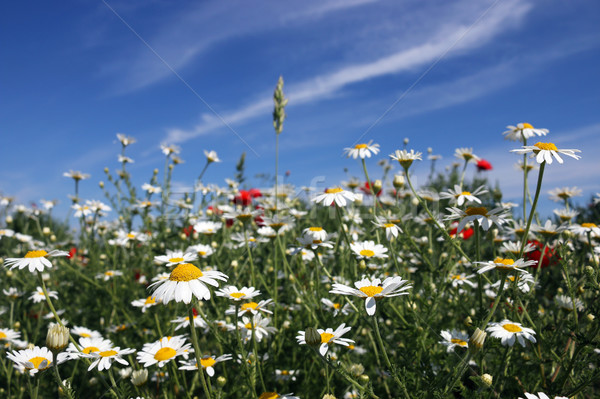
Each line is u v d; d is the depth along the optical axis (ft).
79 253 2.04
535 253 1.18
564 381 0.78
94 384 1.20
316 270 1.24
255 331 0.99
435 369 0.92
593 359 0.77
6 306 1.65
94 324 1.55
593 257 0.96
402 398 0.79
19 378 1.27
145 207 1.85
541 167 0.77
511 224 1.36
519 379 0.90
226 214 1.20
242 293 0.86
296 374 1.08
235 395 0.99
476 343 0.66
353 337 1.08
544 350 0.91
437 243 1.52
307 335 0.69
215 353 1.24
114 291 1.51
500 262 0.75
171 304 1.37
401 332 1.01
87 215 2.01
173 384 1.06
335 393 1.01
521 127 1.17
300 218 1.79
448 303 1.20
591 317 0.88
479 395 0.72
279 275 1.39
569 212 1.20
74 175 2.06
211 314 1.26
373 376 1.10
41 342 1.40
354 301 1.11
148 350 0.88
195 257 0.98
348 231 1.40
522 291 0.95
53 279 1.88
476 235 0.85
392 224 1.14
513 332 0.80
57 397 1.21
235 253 1.56
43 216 2.69
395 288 0.67
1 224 2.27
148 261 1.74
